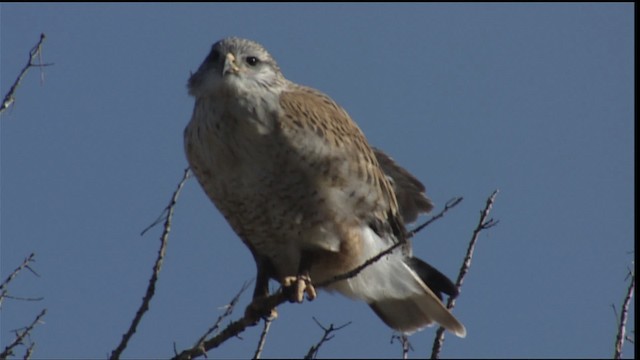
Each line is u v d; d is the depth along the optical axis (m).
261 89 11.55
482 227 10.01
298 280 11.31
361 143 12.09
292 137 11.47
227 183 11.77
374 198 12.09
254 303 11.09
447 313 12.67
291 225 11.95
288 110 11.53
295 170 11.59
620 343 8.69
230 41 11.88
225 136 11.51
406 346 10.78
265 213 11.91
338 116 12.00
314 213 11.85
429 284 12.87
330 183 11.73
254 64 11.63
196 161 11.87
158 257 8.61
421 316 12.88
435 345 9.77
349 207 11.95
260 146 11.48
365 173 11.94
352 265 12.27
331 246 12.09
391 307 12.85
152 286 8.53
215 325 8.96
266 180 11.63
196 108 11.79
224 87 11.41
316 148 11.56
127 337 8.40
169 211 8.71
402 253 12.66
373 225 12.30
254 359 9.15
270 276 12.77
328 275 12.44
